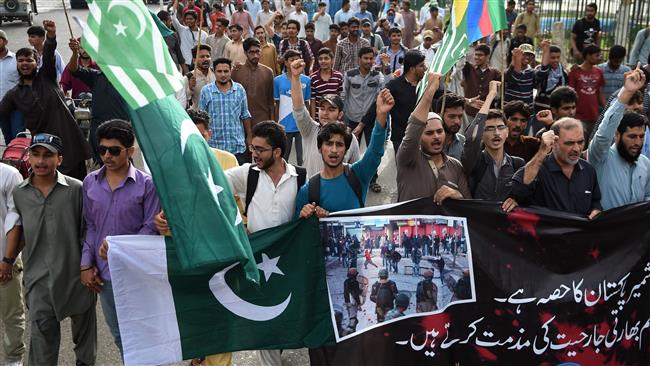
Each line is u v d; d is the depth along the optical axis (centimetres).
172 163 389
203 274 447
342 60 1234
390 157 1123
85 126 955
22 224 488
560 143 480
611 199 515
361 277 475
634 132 504
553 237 480
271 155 471
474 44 1133
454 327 482
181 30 1344
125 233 470
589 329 489
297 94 613
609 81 1021
